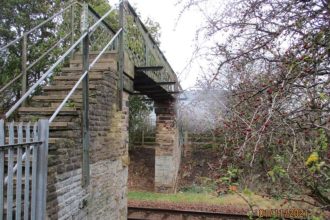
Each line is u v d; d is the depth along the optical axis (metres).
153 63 8.55
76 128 4.22
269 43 2.21
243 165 2.18
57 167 3.68
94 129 4.79
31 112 4.55
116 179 5.87
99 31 6.41
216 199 10.61
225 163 2.31
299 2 2.00
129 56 6.46
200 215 9.07
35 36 12.77
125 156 6.43
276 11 2.11
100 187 5.05
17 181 2.59
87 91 4.35
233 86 2.63
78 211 4.25
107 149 5.36
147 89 9.55
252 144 2.14
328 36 1.86
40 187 2.89
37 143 2.84
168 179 12.13
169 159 12.20
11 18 12.70
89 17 5.96
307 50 1.89
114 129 5.70
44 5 12.92
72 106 4.52
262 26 2.21
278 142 2.12
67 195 3.94
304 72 1.91
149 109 17.48
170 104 11.24
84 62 4.32
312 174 1.93
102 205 5.16
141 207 9.48
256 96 2.28
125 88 6.24
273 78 2.16
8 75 11.26
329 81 1.91
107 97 5.34
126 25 6.25
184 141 14.15
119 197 6.06
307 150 2.04
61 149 3.79
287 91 1.99
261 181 2.36
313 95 2.00
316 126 1.95
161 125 12.24
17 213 2.59
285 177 2.22
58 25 11.55
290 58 1.96
